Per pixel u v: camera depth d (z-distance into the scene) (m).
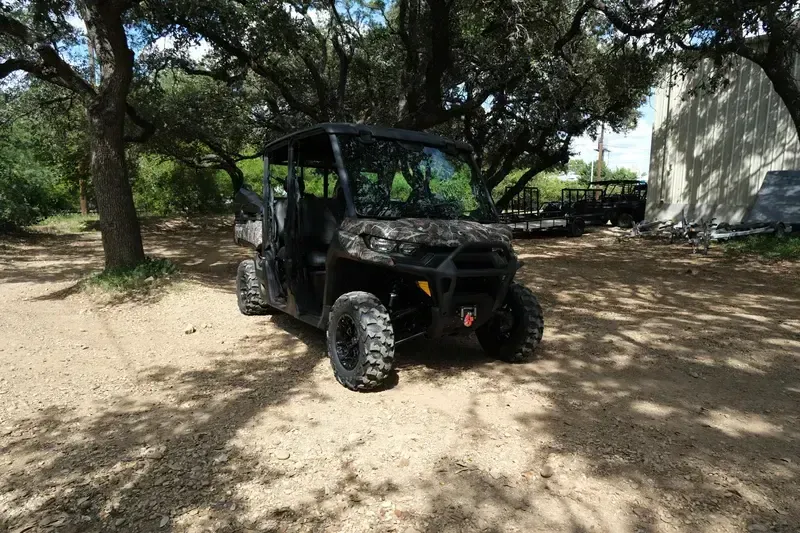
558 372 5.31
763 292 9.60
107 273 9.38
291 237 5.84
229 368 5.41
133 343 6.31
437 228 4.68
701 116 19.84
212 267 12.45
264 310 7.57
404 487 3.21
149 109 17.75
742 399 4.68
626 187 27.50
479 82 16.92
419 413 4.28
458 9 13.88
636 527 2.85
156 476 3.31
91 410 4.34
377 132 5.50
